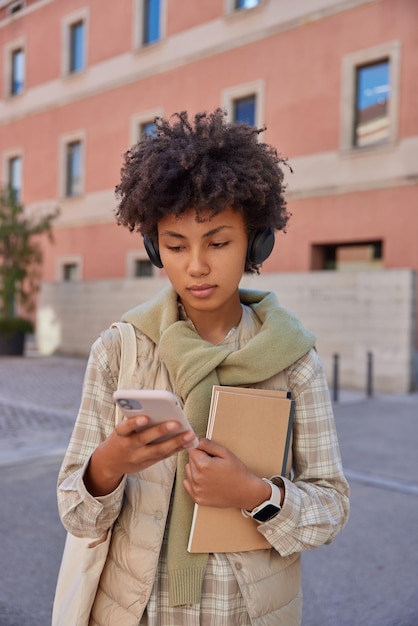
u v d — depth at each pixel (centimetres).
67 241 1891
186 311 120
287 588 115
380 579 322
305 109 1344
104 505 103
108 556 113
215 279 109
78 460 111
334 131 1305
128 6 1695
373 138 1273
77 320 1588
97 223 1805
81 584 111
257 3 1443
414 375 1077
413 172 1201
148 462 93
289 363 111
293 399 116
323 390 118
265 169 112
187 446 91
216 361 108
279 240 1383
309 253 1345
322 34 1313
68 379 1145
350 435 681
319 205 1330
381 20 1230
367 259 1309
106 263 1784
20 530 384
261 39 1410
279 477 108
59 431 687
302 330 116
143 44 1680
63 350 1623
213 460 100
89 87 1808
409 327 1046
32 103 1991
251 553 111
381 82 1260
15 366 1339
